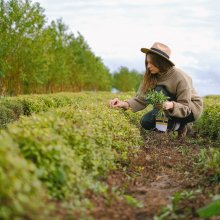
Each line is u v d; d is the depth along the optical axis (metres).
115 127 7.17
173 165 6.49
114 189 4.89
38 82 32.03
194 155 7.10
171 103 8.02
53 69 37.06
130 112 9.91
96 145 5.68
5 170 3.33
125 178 5.58
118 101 8.94
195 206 4.36
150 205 4.55
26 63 29.70
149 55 8.26
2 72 27.80
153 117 8.79
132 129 7.58
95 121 6.52
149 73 8.52
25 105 14.23
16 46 28.98
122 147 6.65
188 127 9.41
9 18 28.11
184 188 5.21
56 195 4.13
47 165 4.20
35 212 3.33
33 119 5.32
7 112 11.70
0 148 3.38
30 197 3.40
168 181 5.62
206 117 10.80
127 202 4.55
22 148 4.23
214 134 9.96
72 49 44.41
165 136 8.41
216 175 5.16
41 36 30.17
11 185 3.22
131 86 81.44
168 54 8.22
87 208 4.18
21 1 28.59
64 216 3.72
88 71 51.44
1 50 27.44
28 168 3.48
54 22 39.75
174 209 4.33
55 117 5.34
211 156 6.12
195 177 5.57
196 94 8.74
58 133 5.11
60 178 4.22
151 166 6.38
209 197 4.61
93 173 5.09
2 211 3.12
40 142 4.30
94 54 53.31
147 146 7.86
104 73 61.66
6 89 29.53
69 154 4.58
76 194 4.41
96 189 4.69
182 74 8.41
